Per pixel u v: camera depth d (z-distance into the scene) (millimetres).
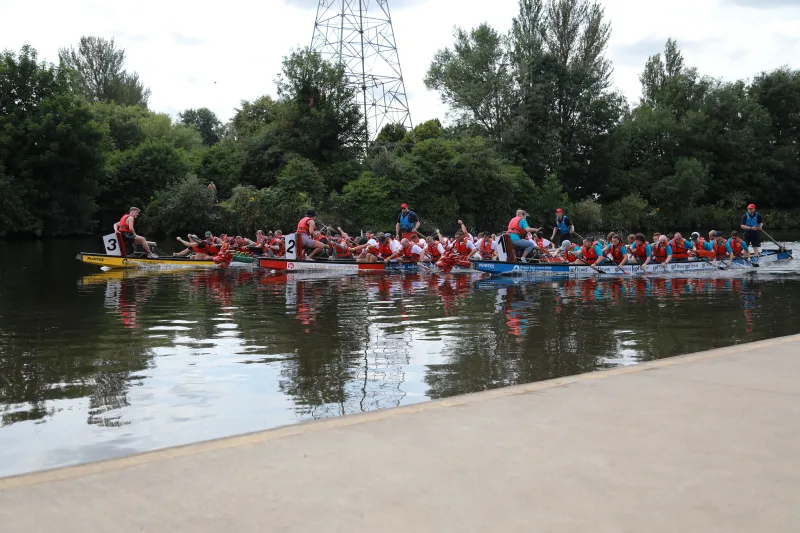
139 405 6688
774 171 75688
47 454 5379
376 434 4094
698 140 72312
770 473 3414
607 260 21734
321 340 10047
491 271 21094
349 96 56344
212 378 7734
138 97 83438
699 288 17250
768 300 14766
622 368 5805
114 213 54281
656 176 72438
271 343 9797
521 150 64688
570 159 67125
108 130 53125
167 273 21469
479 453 3732
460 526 2854
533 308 13516
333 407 6578
